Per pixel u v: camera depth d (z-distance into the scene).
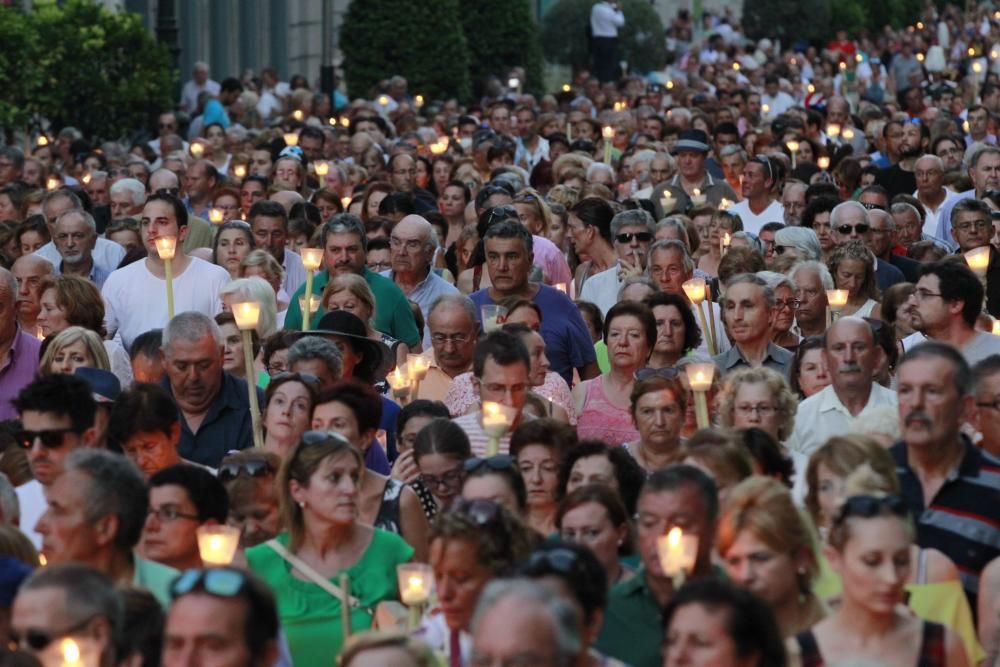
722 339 32.06
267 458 20.34
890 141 59.75
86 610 14.66
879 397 24.52
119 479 17.17
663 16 144.75
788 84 97.62
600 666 15.92
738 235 36.84
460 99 92.12
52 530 17.12
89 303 28.61
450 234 45.06
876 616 16.02
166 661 14.47
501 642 13.06
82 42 65.88
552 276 36.50
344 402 21.66
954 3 158.88
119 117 67.62
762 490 16.58
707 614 14.28
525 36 101.12
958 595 17.78
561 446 20.75
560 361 30.67
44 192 43.72
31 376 28.03
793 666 15.92
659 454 23.20
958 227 36.34
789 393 22.62
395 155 50.66
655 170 48.78
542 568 15.10
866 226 37.12
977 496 19.42
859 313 32.84
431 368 28.12
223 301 28.89
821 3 140.50
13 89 62.59
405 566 17.53
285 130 65.94
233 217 44.34
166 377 25.84
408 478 22.11
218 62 97.62
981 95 93.31
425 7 90.88
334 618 18.98
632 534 18.67
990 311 35.75
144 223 32.88
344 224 31.80
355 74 91.19
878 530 15.81
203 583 14.47
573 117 66.62
